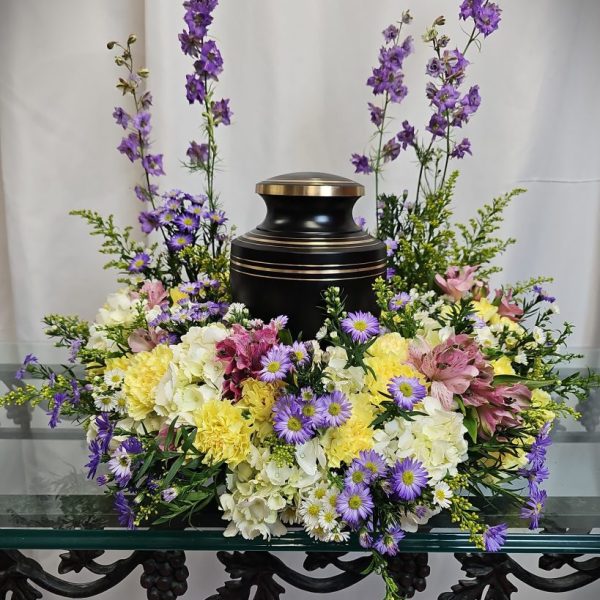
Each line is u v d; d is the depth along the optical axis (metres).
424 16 1.01
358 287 0.68
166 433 0.60
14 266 1.11
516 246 1.12
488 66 1.04
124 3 1.02
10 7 1.02
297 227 0.69
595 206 1.11
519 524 0.61
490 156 1.08
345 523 0.55
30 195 1.08
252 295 0.69
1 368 0.91
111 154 1.08
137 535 0.58
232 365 0.60
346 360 0.59
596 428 0.83
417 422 0.58
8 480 0.68
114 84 1.05
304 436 0.53
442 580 1.24
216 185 1.07
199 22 0.80
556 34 1.03
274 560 0.64
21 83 1.04
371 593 1.26
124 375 0.65
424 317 0.71
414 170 1.08
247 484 0.56
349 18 1.01
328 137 1.06
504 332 0.70
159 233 1.06
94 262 1.13
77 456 0.73
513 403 0.62
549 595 1.23
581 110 1.07
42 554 1.17
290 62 1.03
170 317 0.70
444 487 0.55
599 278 1.15
